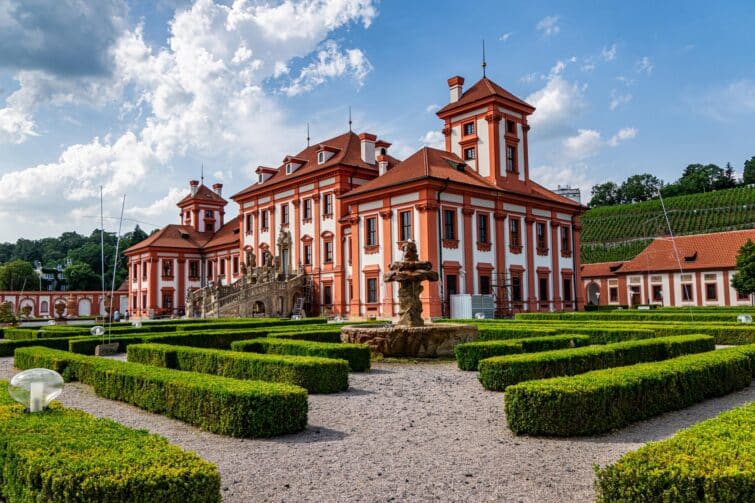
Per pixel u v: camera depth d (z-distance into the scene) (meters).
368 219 38.75
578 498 5.75
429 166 36.75
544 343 15.99
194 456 5.26
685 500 4.32
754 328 19.45
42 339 21.64
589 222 94.19
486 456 7.22
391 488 6.10
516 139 41.91
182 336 20.53
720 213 80.75
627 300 59.19
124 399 11.28
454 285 35.88
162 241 65.31
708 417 9.30
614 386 8.51
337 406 10.49
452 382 12.94
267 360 12.29
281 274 46.97
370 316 37.81
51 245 144.38
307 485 6.24
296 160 49.62
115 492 4.61
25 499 5.13
